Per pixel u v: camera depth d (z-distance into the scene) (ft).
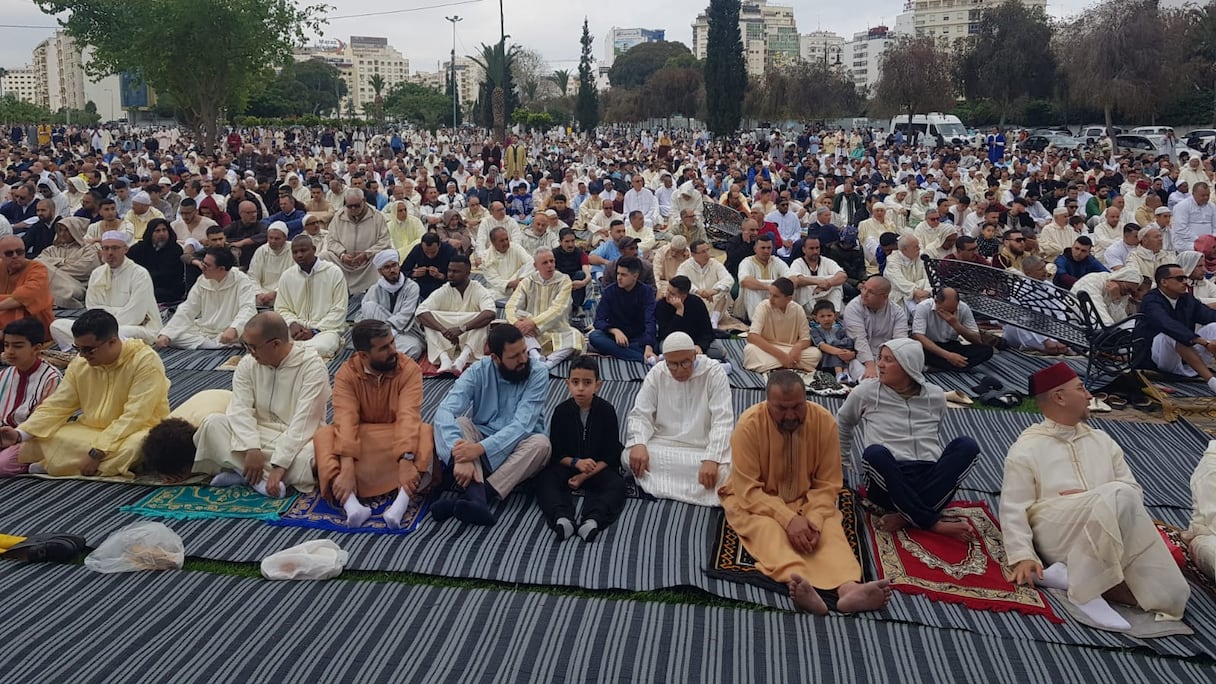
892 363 14.44
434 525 14.29
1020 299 23.04
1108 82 91.45
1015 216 36.96
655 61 279.28
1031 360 23.70
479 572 12.81
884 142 112.27
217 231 27.91
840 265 28.94
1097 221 38.40
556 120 212.02
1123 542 12.05
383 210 42.34
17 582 12.44
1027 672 10.84
